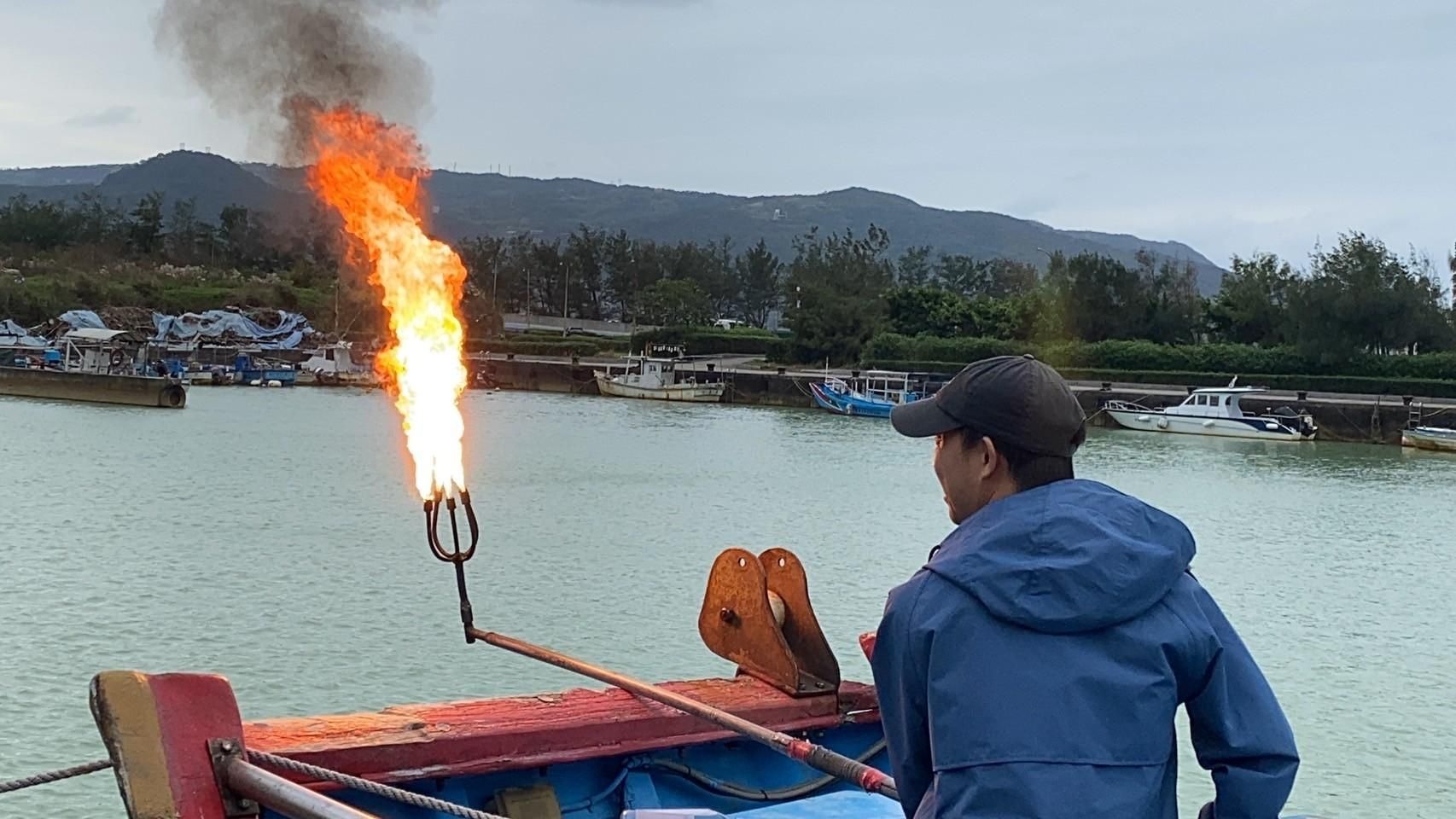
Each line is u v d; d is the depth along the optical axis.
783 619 5.89
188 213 134.88
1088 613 2.74
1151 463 53.84
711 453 51.34
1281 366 80.69
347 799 4.62
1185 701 2.94
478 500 34.34
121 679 4.02
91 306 100.88
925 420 3.20
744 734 4.77
